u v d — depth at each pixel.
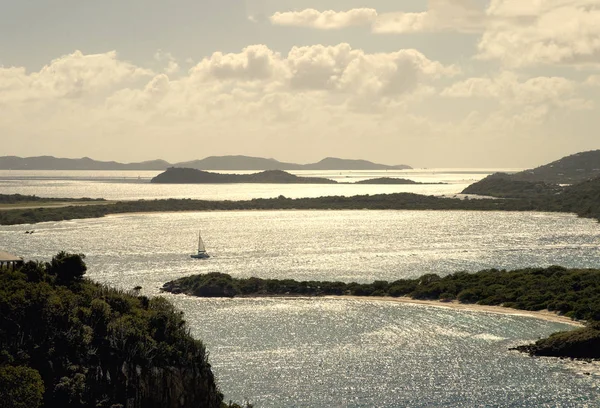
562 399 122.50
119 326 102.06
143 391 97.44
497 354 149.25
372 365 141.88
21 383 85.12
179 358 103.75
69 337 97.56
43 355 94.69
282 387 129.25
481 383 130.50
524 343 158.00
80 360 96.19
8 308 97.56
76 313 102.81
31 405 84.88
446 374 136.00
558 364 141.88
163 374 100.00
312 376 135.38
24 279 110.62
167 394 99.88
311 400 122.88
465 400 122.19
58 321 99.88
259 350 153.00
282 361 144.88
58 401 90.94
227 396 124.62
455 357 147.12
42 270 115.88
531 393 125.44
